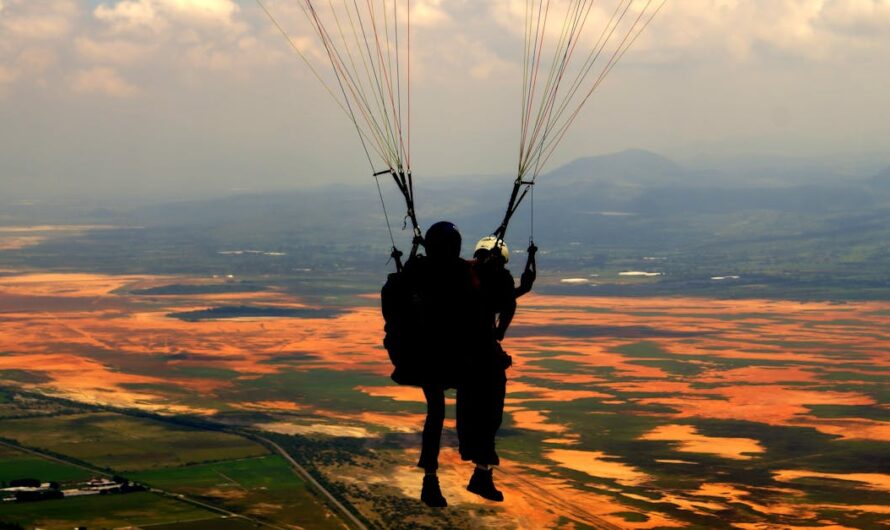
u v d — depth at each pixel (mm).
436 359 10219
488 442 10398
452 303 10281
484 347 10391
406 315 10320
